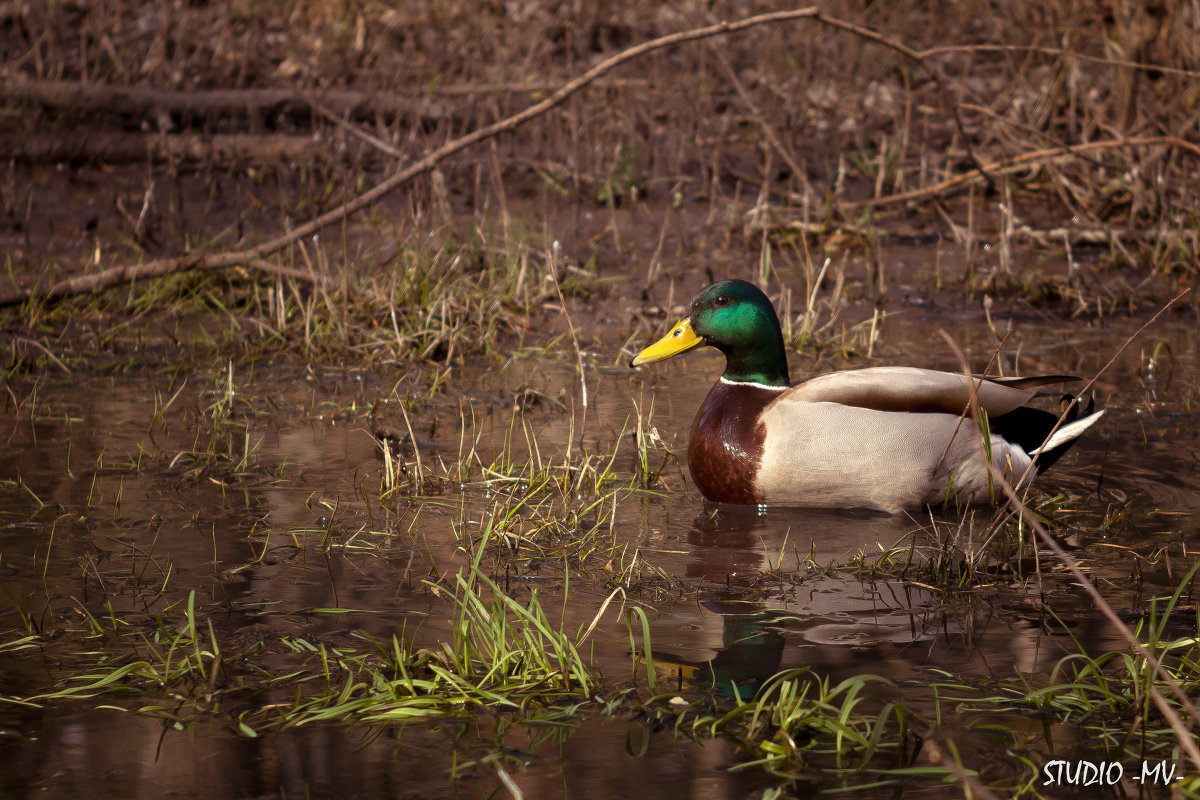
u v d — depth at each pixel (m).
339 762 5.72
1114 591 7.61
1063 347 13.46
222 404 11.42
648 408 11.62
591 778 5.59
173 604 7.40
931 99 22.67
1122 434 10.61
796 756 5.75
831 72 23.47
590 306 15.11
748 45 23.89
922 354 13.25
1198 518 8.76
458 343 13.52
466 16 25.30
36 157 20.02
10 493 9.23
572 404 11.73
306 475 9.75
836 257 17.16
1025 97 21.23
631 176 19.73
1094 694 6.34
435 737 5.95
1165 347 13.34
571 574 7.94
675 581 7.82
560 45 24.45
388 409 11.55
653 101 22.08
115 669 6.57
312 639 6.95
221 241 17.27
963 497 9.13
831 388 9.09
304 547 8.31
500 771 5.18
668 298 15.20
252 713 6.16
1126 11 19.11
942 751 5.79
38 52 21.67
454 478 9.71
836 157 20.94
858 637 6.99
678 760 5.73
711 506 9.30
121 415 11.23
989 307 14.64
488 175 20.28
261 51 24.03
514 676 6.43
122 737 5.93
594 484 9.62
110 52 22.39
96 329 13.92
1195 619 7.16
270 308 14.05
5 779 5.54
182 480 9.57
